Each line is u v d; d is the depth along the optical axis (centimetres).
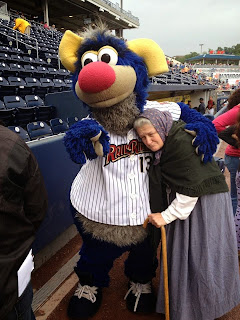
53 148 263
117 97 162
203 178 166
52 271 262
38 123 497
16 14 2261
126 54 175
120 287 245
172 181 170
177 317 190
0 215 108
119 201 174
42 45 1572
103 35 177
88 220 183
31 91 812
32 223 138
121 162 174
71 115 544
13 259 115
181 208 168
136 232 180
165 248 175
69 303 216
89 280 212
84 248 209
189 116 187
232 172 331
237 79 5841
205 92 2108
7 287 114
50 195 263
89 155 158
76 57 191
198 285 185
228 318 213
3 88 720
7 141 112
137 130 167
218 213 182
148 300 216
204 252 180
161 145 168
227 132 286
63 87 966
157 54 183
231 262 195
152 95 1219
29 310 143
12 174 109
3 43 1340
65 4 2706
